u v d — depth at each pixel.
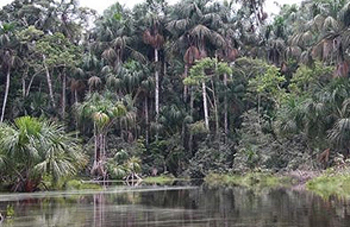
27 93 48.22
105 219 11.01
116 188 27.23
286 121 33.97
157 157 46.31
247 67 48.19
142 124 48.44
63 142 23.97
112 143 44.28
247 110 47.75
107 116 38.34
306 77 36.34
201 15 47.66
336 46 31.86
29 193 22.22
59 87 50.22
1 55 44.75
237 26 50.00
